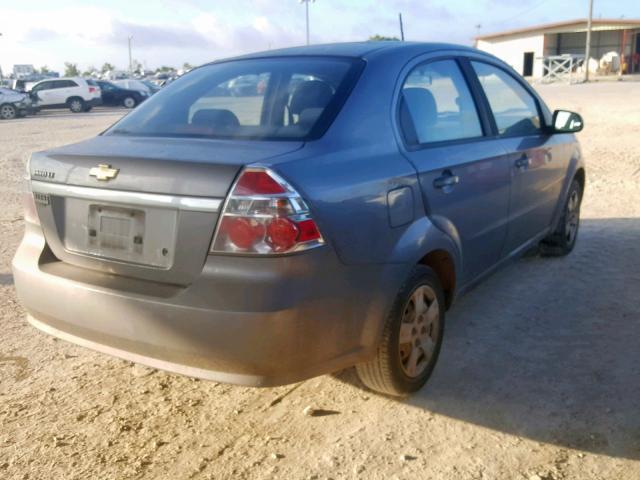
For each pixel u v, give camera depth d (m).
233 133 3.23
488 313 4.71
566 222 5.82
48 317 3.21
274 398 3.62
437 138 3.76
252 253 2.66
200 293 2.74
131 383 3.81
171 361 2.89
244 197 2.66
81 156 3.12
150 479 2.95
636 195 8.52
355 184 2.99
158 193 2.83
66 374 3.92
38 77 66.81
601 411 3.40
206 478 2.95
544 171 4.99
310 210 2.75
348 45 3.92
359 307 3.02
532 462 3.01
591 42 55.28
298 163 2.82
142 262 2.93
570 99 25.08
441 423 3.34
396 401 3.56
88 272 3.12
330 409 3.49
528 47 53.44
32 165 3.34
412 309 3.45
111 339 3.00
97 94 33.69
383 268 3.12
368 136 3.26
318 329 2.83
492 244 4.27
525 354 4.06
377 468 2.98
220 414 3.47
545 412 3.41
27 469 3.02
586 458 3.03
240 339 2.70
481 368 3.89
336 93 3.33
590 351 4.08
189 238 2.76
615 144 12.94
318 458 3.07
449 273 3.78
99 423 3.40
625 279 5.32
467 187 3.83
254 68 3.80
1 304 5.05
